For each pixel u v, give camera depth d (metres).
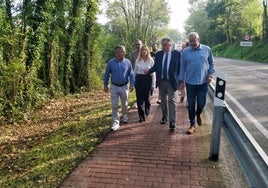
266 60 39.66
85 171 5.37
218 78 5.45
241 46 53.19
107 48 31.39
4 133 8.73
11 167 6.02
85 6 16.28
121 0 32.47
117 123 7.93
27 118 10.36
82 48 16.70
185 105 10.60
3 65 9.91
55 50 14.07
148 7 35.16
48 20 12.48
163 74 7.64
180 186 4.81
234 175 5.16
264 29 51.00
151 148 6.40
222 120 5.61
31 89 11.54
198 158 5.86
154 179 5.04
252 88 14.82
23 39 11.09
